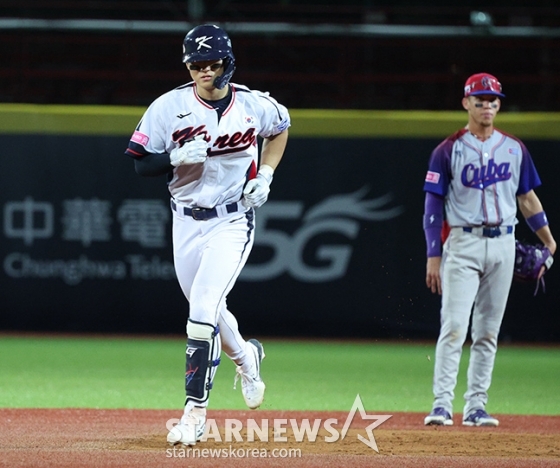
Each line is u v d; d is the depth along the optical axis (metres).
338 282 49.06
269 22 57.03
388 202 48.78
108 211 49.47
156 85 60.19
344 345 46.97
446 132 48.47
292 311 49.22
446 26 57.38
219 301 17.14
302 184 49.12
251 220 17.86
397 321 48.69
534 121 47.44
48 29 58.28
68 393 28.02
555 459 16.67
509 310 48.06
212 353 17.02
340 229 49.03
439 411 22.08
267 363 38.47
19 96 59.66
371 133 48.81
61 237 49.38
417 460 16.14
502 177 21.59
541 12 58.88
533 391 31.00
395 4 63.88
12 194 49.28
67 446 17.11
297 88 59.59
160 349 43.16
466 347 46.50
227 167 17.22
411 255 48.62
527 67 60.88
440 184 21.75
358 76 59.19
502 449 17.78
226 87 17.17
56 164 49.34
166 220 49.44
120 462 15.27
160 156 16.81
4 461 15.23
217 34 16.50
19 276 49.41
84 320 49.53
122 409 23.81
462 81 59.09
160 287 49.53
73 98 59.81
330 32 56.62
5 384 30.08
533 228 22.52
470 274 21.72
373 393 29.67
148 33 60.28
